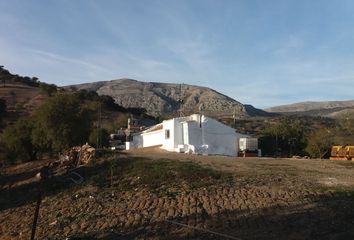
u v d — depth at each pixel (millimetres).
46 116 46844
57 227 20688
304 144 65750
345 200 21016
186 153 46094
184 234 17719
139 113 129000
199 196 23109
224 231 17734
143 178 27297
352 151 42938
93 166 30703
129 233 18609
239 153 50969
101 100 119812
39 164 34969
